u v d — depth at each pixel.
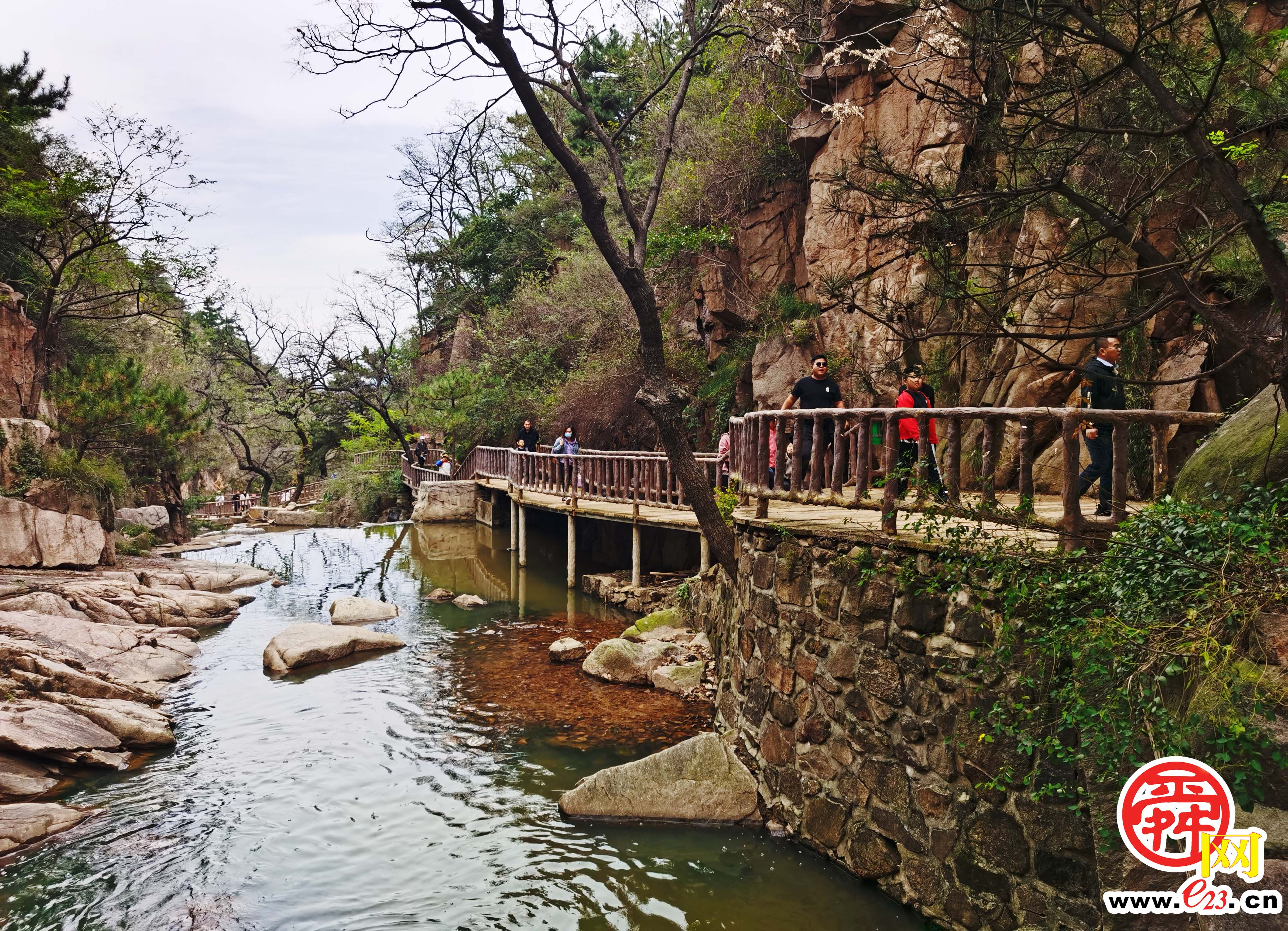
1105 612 4.55
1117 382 4.93
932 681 5.61
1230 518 4.39
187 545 27.70
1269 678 3.79
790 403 10.12
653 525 14.70
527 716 10.12
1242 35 5.06
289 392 39.47
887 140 13.00
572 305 24.94
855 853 6.18
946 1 5.10
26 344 21.59
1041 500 8.68
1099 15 4.68
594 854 6.80
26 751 8.87
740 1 9.72
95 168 21.78
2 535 16.30
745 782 7.36
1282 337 4.24
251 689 11.86
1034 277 5.19
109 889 6.57
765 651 7.65
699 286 19.61
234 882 6.64
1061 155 5.23
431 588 19.03
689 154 19.20
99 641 12.49
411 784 8.40
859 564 6.32
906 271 12.25
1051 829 4.79
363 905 6.23
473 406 31.28
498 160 37.28
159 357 38.31
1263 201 4.29
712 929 5.66
